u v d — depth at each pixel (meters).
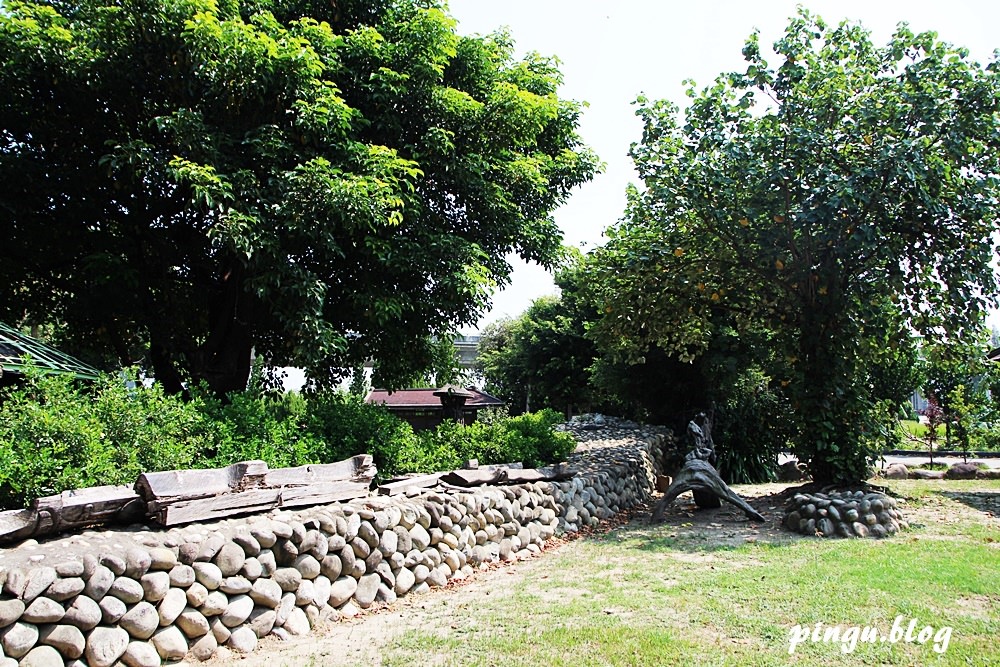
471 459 7.49
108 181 8.57
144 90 8.17
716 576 5.81
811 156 8.80
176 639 3.82
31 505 3.76
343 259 8.95
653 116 10.20
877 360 10.56
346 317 9.49
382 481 6.86
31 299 9.87
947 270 9.07
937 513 8.86
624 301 10.91
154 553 3.82
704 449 9.65
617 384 17.05
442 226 9.48
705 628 4.45
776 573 5.84
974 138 8.77
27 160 7.88
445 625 4.66
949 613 4.66
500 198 9.41
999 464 16.03
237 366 9.84
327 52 8.42
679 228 10.29
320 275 9.00
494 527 6.77
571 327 22.14
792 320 10.51
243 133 8.10
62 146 8.66
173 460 4.85
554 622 4.64
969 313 9.07
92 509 3.92
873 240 9.01
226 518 4.58
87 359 11.02
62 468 4.16
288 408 7.30
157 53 7.74
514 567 6.59
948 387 16.42
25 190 8.07
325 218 7.36
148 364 11.99
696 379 16.12
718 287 10.69
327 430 6.88
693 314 11.41
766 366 12.41
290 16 9.34
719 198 9.38
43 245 8.98
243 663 3.96
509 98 9.02
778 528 8.21
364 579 5.16
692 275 10.44
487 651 4.10
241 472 4.76
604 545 7.52
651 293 10.70
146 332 10.13
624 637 4.27
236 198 7.35
